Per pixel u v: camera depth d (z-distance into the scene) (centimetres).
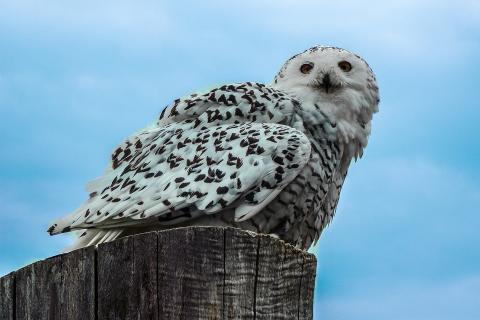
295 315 673
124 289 641
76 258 652
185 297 637
